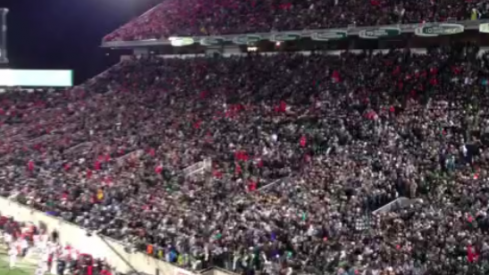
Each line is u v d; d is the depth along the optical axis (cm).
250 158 4359
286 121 4769
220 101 5662
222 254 3042
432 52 4781
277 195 3719
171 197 3884
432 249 2730
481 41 4859
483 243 2706
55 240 4031
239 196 3788
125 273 3241
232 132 4888
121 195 4081
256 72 5884
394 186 3528
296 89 5238
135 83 7012
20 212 4450
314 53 5844
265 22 6122
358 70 5056
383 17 5034
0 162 5356
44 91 7606
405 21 4834
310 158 4109
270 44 6519
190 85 6306
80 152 5431
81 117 6475
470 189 3256
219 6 6988
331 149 4156
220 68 6334
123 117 6112
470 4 4531
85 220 3816
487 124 3822
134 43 7338
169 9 7662
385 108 4397
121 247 3462
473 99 4088
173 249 3153
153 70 7094
